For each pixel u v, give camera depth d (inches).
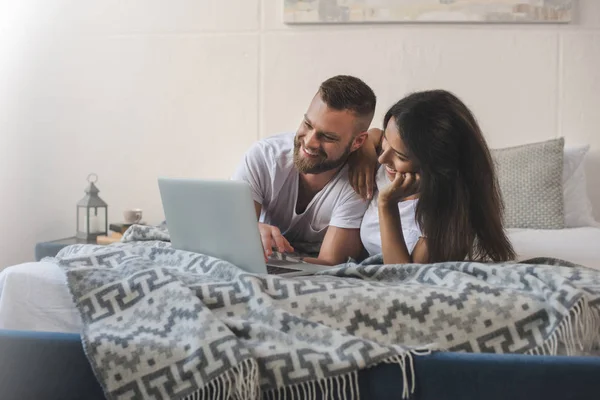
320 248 93.7
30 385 60.5
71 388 60.2
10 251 142.3
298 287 61.7
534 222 111.6
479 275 65.4
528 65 127.4
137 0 135.9
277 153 92.5
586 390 53.2
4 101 140.4
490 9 126.1
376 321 59.8
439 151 75.2
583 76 127.0
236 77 134.1
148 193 138.0
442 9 127.0
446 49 128.3
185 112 135.9
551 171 113.8
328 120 86.7
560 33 126.7
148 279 63.8
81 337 59.4
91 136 139.0
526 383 53.8
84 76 138.6
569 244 94.7
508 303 59.9
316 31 131.1
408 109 77.1
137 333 60.1
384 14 128.1
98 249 77.2
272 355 56.2
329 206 91.7
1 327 65.9
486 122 128.8
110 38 137.3
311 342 57.3
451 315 59.8
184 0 134.6
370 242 88.7
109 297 63.3
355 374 54.9
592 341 58.3
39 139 140.4
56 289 66.2
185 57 135.3
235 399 55.6
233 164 135.1
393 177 81.2
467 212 76.0
